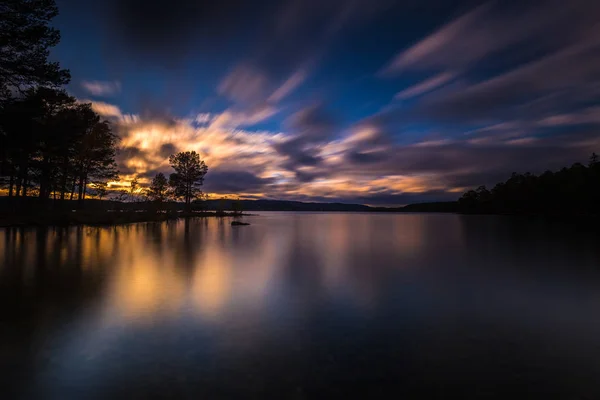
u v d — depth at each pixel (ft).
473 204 517.14
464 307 27.55
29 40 59.21
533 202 338.34
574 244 81.35
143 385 14.16
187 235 97.96
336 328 22.09
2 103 58.85
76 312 24.61
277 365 16.26
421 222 225.76
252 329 21.66
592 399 13.42
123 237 85.20
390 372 15.66
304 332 21.22
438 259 56.24
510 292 33.12
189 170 275.39
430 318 24.50
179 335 20.38
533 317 24.95
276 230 134.31
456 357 17.57
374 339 20.12
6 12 55.88
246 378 14.87
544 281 38.40
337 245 79.05
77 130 74.69
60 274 38.24
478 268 47.44
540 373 15.76
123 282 34.83
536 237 101.86
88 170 147.02
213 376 15.05
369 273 43.09
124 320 23.08
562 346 19.29
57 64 64.23
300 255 60.39
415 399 13.29
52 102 74.49
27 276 36.86
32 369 15.62
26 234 82.64
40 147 71.20
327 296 30.89
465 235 110.52
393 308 27.17
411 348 18.74
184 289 32.53
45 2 59.41
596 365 16.70
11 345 18.48
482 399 13.35
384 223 211.00
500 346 19.22
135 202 183.21
